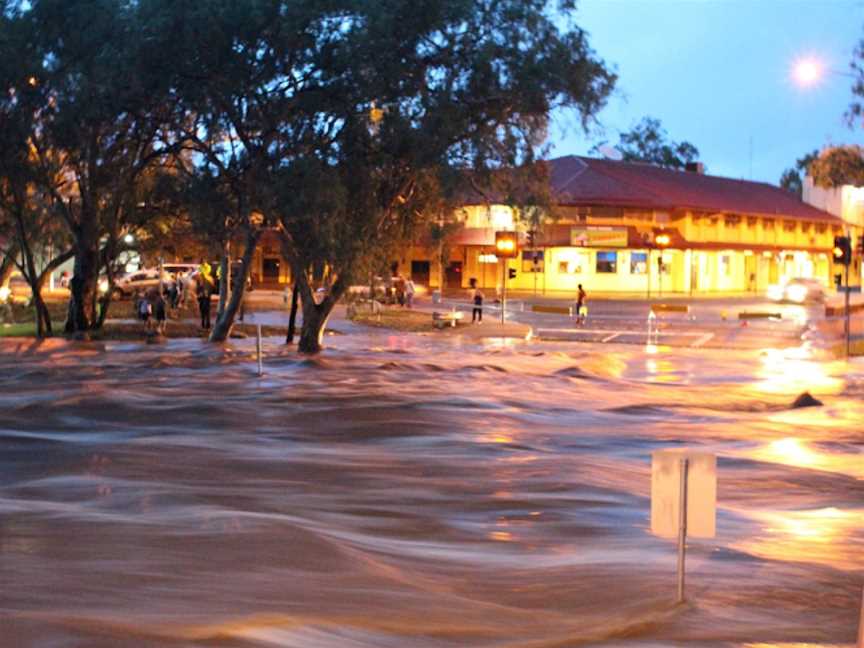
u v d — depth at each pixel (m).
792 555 10.76
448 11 33.25
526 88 33.50
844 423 22.95
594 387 28.92
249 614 7.39
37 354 35.16
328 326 50.78
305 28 33.22
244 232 41.62
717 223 91.81
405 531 11.52
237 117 35.03
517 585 9.12
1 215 44.62
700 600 8.62
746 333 51.69
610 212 83.38
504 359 36.62
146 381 27.16
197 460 15.81
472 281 64.56
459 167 34.84
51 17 35.56
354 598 8.23
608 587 9.05
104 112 35.62
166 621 6.97
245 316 54.16
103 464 15.22
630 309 67.44
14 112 37.31
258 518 11.16
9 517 11.04
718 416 23.58
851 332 54.09
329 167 34.91
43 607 7.34
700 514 8.22
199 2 32.69
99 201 42.25
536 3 34.16
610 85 34.72
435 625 7.54
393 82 33.88
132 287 65.12
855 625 8.05
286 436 18.80
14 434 18.00
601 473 15.56
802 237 102.81
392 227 38.38
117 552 9.45
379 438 18.81
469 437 19.09
